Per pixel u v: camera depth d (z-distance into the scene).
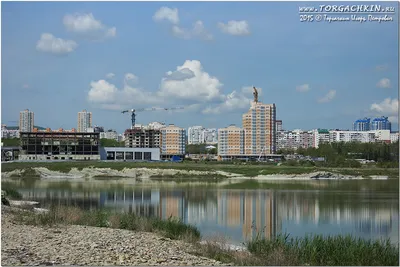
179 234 45.66
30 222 47.22
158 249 36.00
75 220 49.88
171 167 195.50
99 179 178.62
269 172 190.62
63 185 144.38
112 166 194.88
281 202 98.44
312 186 145.38
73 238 38.28
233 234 57.00
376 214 79.75
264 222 69.50
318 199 104.88
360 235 58.06
